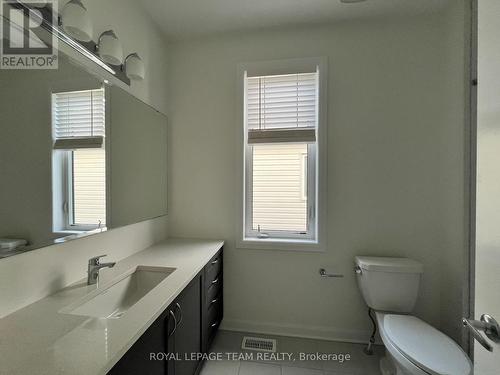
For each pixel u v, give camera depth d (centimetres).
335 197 188
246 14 176
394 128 180
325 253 190
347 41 184
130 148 157
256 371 157
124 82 149
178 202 209
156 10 173
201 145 205
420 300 180
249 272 200
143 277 139
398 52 179
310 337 191
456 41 160
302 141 192
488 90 59
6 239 85
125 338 74
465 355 116
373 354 173
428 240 178
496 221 56
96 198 128
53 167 103
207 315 159
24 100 91
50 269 103
